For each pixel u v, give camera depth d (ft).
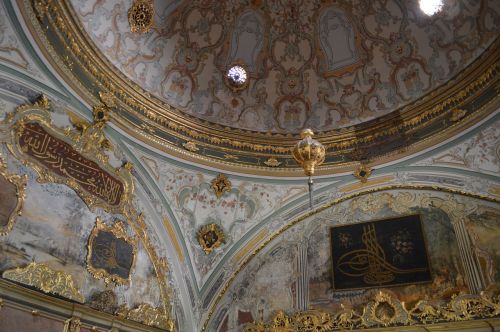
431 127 28.02
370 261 28.94
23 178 20.77
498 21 24.18
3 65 20.51
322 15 31.35
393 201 30.14
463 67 26.55
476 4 25.11
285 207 31.83
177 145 29.58
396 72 29.73
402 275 27.58
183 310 29.60
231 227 31.60
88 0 24.08
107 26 25.67
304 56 31.99
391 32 29.60
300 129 32.07
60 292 21.08
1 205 19.47
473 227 26.76
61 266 21.59
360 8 30.25
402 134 29.19
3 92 20.79
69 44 23.39
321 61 31.83
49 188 22.02
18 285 19.03
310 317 28.81
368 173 30.32
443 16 26.96
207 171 30.76
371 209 30.60
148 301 26.86
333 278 29.55
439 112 27.71
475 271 25.61
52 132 22.84
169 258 29.40
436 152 27.91
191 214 30.66
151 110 28.63
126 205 26.76
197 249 30.78
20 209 20.25
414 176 29.22
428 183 28.84
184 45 30.04
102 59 25.70
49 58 22.17
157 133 28.73
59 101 23.32
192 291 30.32
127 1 26.30
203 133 30.83
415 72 28.91
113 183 26.05
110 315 23.54
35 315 19.66
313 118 31.96
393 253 28.50
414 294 26.71
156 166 28.89
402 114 29.37
